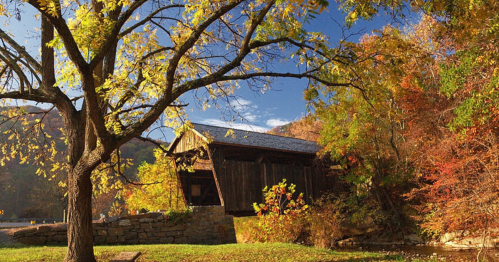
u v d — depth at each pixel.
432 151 14.71
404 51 6.71
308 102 7.25
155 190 19.88
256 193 18.25
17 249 9.29
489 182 10.33
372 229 19.03
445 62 13.29
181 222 14.00
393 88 7.29
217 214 15.27
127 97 6.39
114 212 28.25
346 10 6.11
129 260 7.39
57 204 38.78
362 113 15.53
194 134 17.55
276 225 13.14
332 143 18.77
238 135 19.11
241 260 7.89
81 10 6.17
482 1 6.07
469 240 14.00
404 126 17.95
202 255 8.45
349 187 22.16
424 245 16.17
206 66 8.48
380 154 19.80
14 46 7.37
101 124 5.92
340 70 7.08
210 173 21.16
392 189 19.48
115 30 5.80
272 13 6.73
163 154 19.50
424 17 14.73
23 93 6.82
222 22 8.04
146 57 7.14
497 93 10.10
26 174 48.38
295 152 19.69
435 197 13.44
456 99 13.21
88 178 6.57
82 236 6.43
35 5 4.89
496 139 11.74
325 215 15.45
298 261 7.91
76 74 6.41
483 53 10.10
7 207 42.75
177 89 6.39
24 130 8.91
